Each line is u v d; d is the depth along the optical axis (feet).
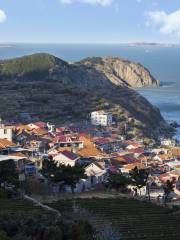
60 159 634.84
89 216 383.04
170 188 540.93
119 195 534.78
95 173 599.98
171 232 385.70
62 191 530.27
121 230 378.32
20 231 255.09
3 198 445.78
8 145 651.25
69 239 260.01
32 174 574.15
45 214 338.75
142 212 436.35
